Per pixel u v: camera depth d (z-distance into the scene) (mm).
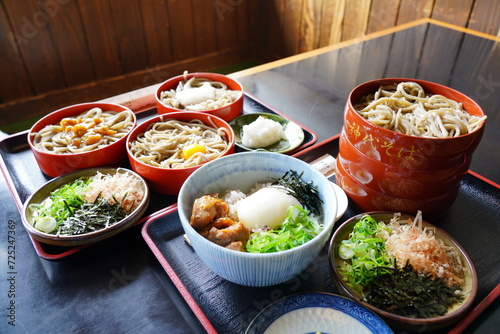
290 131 561
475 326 319
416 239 353
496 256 383
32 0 1005
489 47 843
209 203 353
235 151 533
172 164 487
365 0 1111
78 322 323
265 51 1523
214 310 336
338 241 370
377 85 433
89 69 1192
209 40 1413
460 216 428
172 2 1242
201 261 380
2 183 475
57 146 507
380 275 337
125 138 501
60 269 368
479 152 521
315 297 323
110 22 1156
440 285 329
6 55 1036
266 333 302
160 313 332
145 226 398
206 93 614
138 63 1284
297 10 1315
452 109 381
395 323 304
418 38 892
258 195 378
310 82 717
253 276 311
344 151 409
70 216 400
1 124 1108
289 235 339
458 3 941
